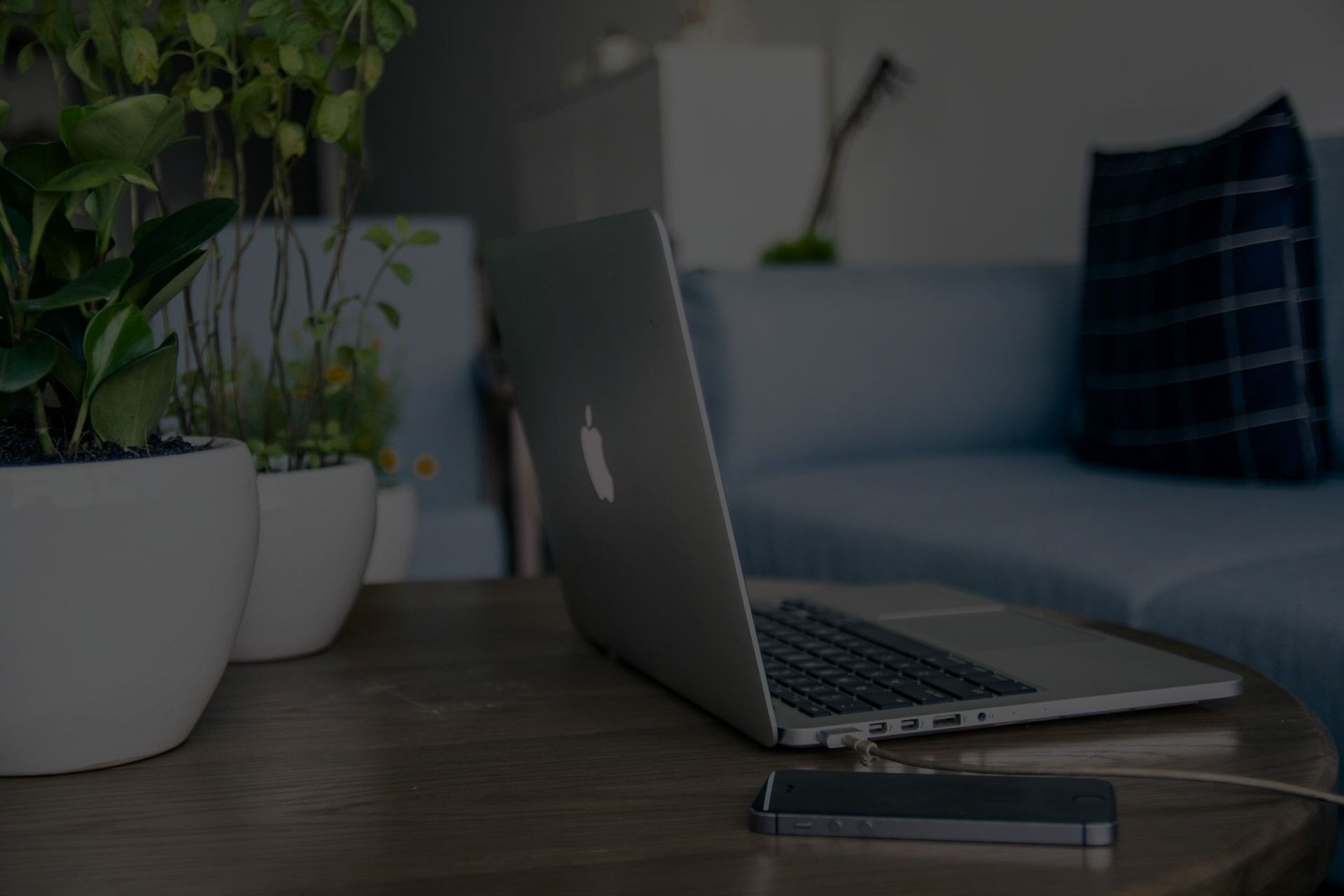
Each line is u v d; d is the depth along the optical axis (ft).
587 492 2.60
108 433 2.18
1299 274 5.29
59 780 2.08
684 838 1.72
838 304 6.92
